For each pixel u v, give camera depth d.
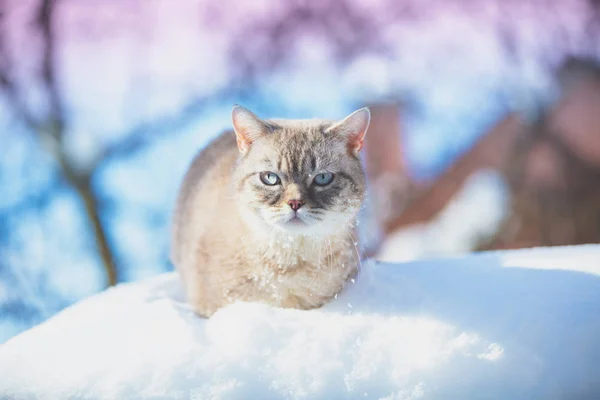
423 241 2.29
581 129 2.27
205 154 1.32
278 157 1.17
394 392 1.03
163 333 1.09
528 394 1.03
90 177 2.08
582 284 1.11
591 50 2.44
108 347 1.08
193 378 1.04
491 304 1.10
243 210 1.17
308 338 1.07
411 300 1.12
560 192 2.23
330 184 1.18
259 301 1.17
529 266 1.17
